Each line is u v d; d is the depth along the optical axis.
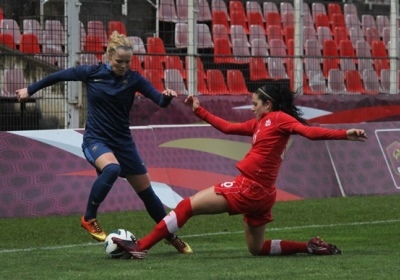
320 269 15.96
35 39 34.84
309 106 36.75
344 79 42.19
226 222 25.48
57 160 27.91
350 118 37.91
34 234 22.81
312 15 45.16
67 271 16.02
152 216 19.66
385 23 47.34
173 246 19.28
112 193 28.33
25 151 27.48
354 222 25.39
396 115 39.25
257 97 17.66
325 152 33.22
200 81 37.44
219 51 39.75
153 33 38.66
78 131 28.67
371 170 33.94
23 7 35.50
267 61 40.03
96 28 36.28
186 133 30.98
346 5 46.41
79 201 27.73
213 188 17.45
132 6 38.81
